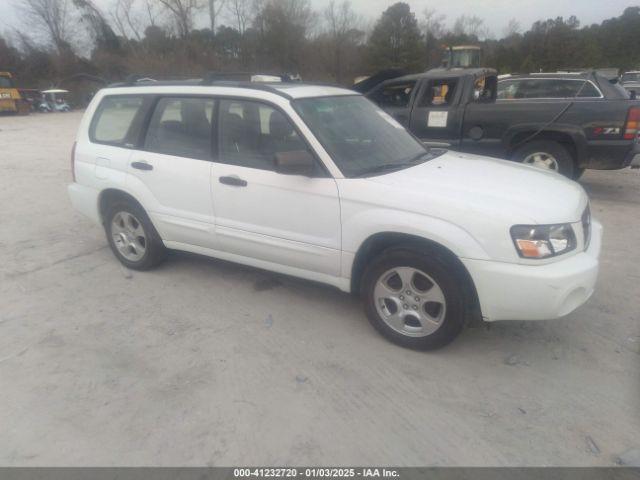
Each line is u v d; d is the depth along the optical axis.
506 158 7.11
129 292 4.41
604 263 4.82
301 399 2.98
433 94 7.43
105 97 4.74
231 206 3.91
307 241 3.62
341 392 3.04
